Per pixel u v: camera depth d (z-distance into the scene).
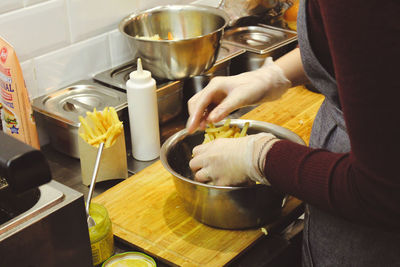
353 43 0.62
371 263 0.91
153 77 1.61
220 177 0.99
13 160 0.58
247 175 0.92
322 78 0.85
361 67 0.62
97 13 1.58
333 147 0.94
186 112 1.69
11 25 1.38
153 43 1.45
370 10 0.60
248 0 1.92
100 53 1.64
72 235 0.80
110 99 1.49
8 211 0.81
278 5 1.98
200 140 1.30
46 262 0.78
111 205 1.24
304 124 1.58
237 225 1.13
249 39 1.91
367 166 0.66
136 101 1.35
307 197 0.78
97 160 1.12
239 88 1.12
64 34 1.52
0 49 1.25
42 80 1.51
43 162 0.61
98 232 1.02
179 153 1.26
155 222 1.18
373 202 0.68
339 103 0.88
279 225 1.19
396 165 0.64
